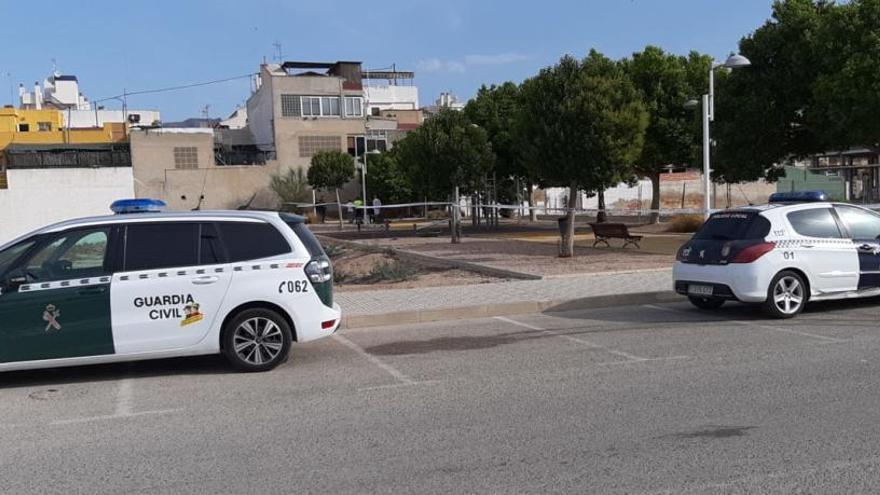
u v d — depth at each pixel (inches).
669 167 1347.2
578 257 738.2
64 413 266.5
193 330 312.3
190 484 192.2
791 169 1551.4
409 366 326.0
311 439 226.2
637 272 600.1
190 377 317.1
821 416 232.4
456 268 701.9
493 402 261.4
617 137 687.7
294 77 2487.7
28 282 300.4
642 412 243.0
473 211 1446.9
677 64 1250.0
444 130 1107.3
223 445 223.3
